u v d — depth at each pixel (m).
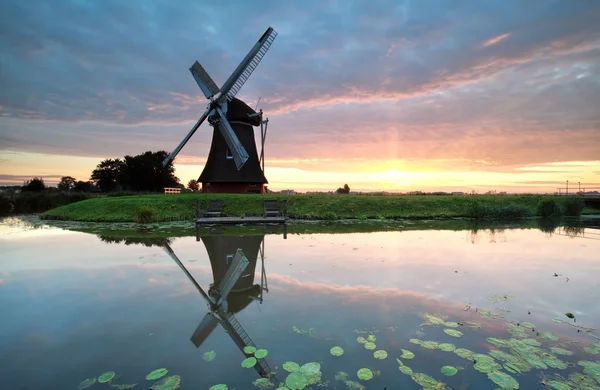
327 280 6.22
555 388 3.00
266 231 12.59
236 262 7.57
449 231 13.16
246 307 4.88
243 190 23.59
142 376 3.18
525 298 5.30
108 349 3.70
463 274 6.66
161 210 16.31
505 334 4.04
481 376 3.17
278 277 6.40
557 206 19.84
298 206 18.45
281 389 2.95
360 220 16.91
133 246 9.48
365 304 4.98
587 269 7.10
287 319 4.45
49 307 4.90
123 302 5.10
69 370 3.29
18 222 15.45
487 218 18.28
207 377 3.16
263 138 24.22
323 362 3.41
